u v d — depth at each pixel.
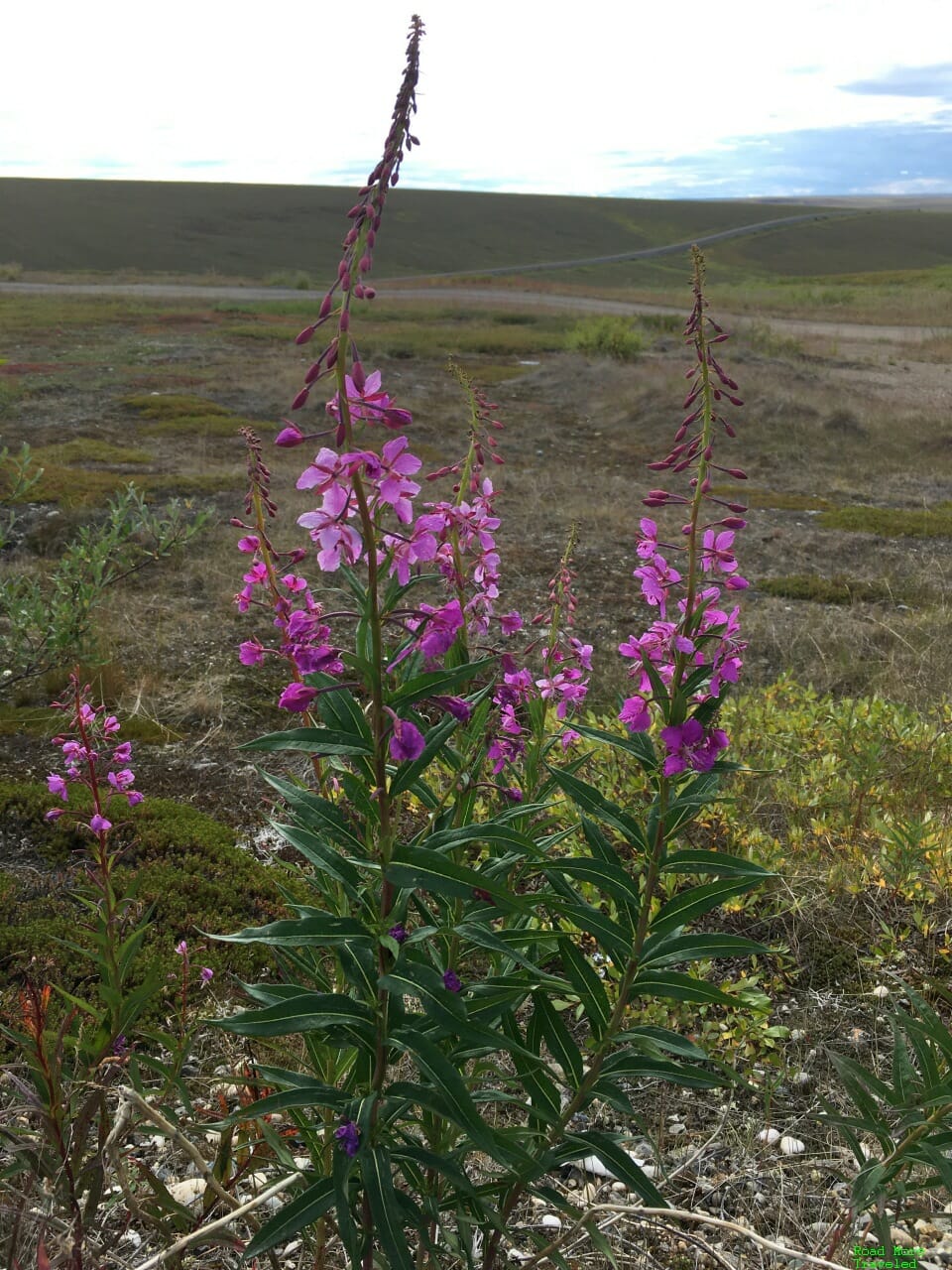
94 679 6.18
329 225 96.38
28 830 4.64
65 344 23.28
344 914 2.09
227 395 17.25
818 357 23.14
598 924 1.96
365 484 1.60
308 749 1.63
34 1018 1.93
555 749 4.67
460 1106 1.64
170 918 4.00
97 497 10.43
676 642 1.84
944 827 4.50
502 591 8.62
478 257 88.81
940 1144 2.02
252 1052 2.95
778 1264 2.56
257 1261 2.39
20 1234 1.86
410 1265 1.63
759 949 1.96
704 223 114.31
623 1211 1.97
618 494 12.11
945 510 12.19
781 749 5.26
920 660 7.13
